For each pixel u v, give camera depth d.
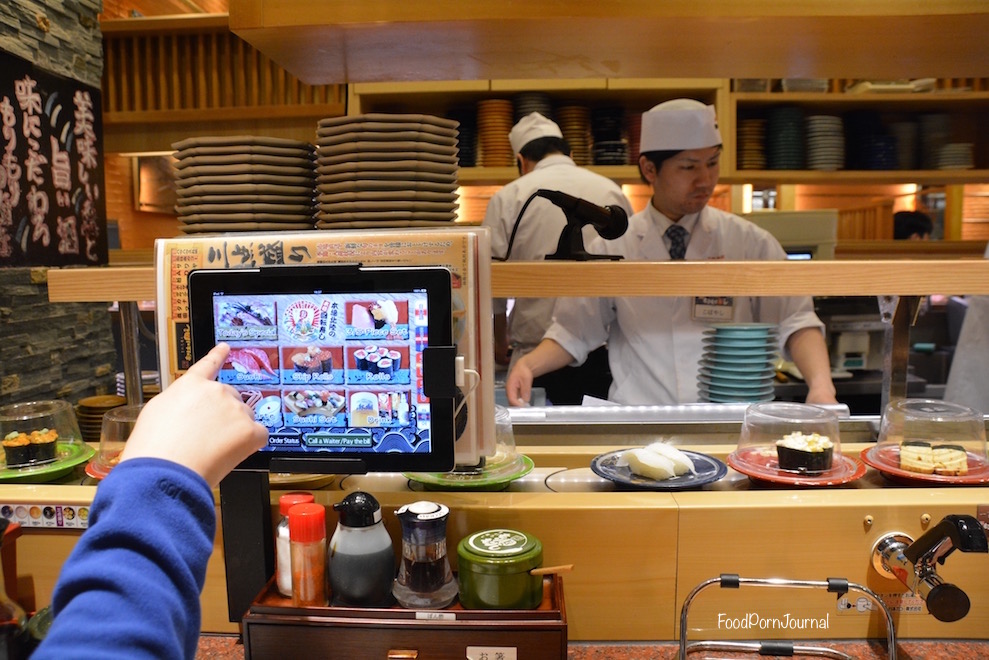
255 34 1.22
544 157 2.71
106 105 3.40
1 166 1.85
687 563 1.03
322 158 1.12
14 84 1.90
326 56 1.37
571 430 1.38
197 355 0.95
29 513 1.07
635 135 3.39
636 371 2.26
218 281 0.93
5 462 1.20
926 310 3.57
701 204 2.23
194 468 0.60
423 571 0.93
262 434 0.68
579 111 3.29
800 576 1.03
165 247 0.99
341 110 3.31
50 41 2.06
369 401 0.92
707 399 1.87
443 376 0.89
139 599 0.50
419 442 0.92
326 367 0.93
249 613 0.92
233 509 0.99
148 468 0.57
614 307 2.30
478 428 0.97
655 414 1.41
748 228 2.36
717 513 1.02
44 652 0.47
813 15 1.12
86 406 1.67
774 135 3.41
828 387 1.98
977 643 1.02
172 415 0.63
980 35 1.23
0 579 0.92
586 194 2.49
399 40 1.26
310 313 0.92
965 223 3.92
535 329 2.59
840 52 1.35
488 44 1.29
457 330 0.95
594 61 1.42
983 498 1.03
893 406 1.24
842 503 1.02
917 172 3.40
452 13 1.14
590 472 1.22
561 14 1.13
